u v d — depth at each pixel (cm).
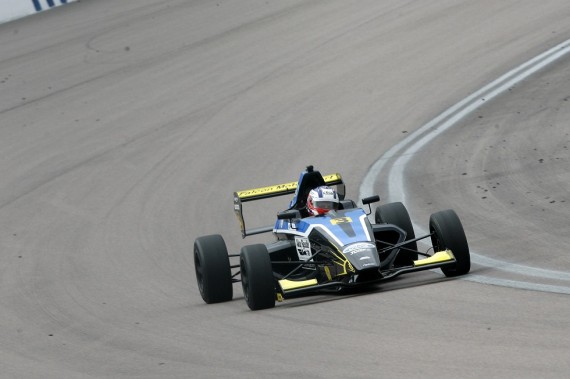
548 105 7100
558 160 5891
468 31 9475
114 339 3912
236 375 3000
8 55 11819
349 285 3738
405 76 8612
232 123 8312
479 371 2661
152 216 6488
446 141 6844
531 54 8475
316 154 7175
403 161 6600
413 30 9831
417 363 2817
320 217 4169
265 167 7106
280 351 3206
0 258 6138
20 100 10094
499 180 5759
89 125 8981
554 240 4425
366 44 9700
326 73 9112
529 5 9950
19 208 7206
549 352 2741
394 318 3403
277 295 3878
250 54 10125
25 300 5081
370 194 6050
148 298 4712
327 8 11244
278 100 8662
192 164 7494
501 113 7188
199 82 9588
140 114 9019
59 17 13350
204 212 6384
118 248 5925
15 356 3922
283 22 11012
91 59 11006
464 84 8112
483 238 4694
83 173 7756
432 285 3859
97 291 5038
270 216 6094
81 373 3438
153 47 11025
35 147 8656
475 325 3150
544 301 3356
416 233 5062
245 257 3909
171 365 3288
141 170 7588
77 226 6569
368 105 8081
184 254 5584
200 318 3988
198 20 11812
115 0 13850
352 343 3153
